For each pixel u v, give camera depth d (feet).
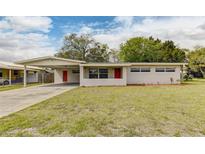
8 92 43.06
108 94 37.14
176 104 25.00
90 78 68.33
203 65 123.65
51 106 24.09
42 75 98.27
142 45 137.28
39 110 21.58
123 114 19.24
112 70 69.62
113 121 16.52
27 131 13.99
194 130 14.02
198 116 18.16
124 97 32.37
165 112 20.06
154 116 18.26
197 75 132.05
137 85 64.49
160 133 13.46
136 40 138.21
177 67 69.26
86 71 69.41
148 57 133.90
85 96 33.99
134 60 135.54
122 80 63.05
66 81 82.79
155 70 69.15
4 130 14.19
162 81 69.26
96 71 69.51
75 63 61.77
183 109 21.62
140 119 17.15
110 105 24.56
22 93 40.65
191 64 127.03
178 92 40.29
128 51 138.62
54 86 61.93
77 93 39.32
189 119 17.03
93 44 137.49
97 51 137.18
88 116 18.47
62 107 23.39
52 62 61.52
